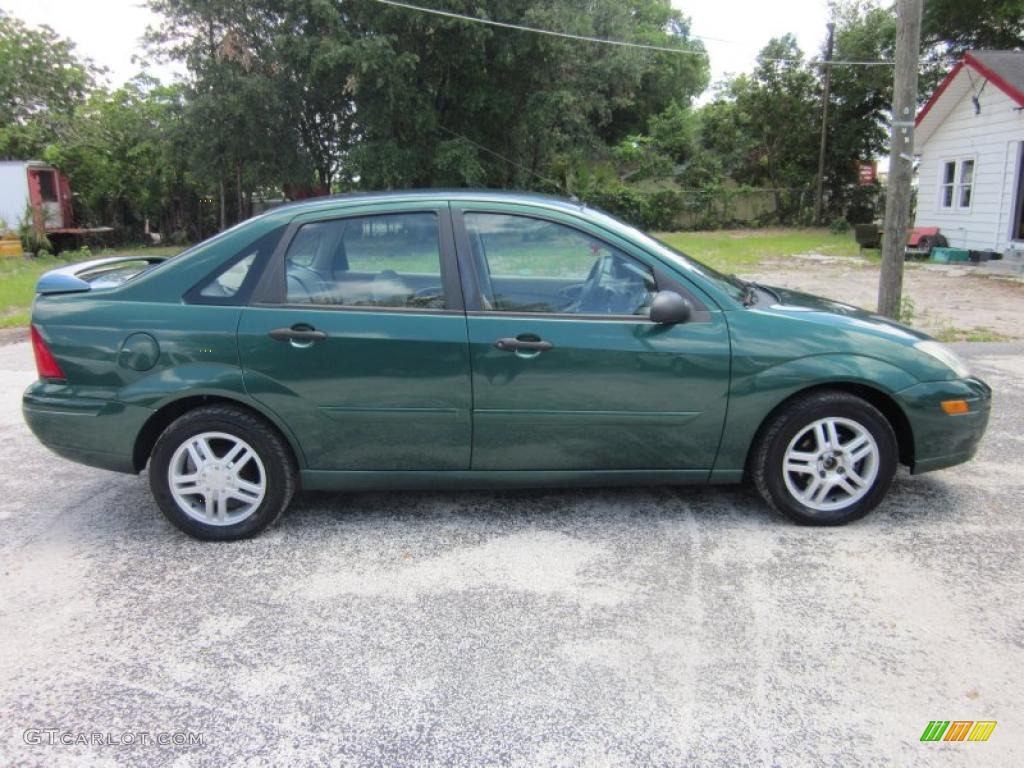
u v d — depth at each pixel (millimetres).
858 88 31328
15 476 4551
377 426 3535
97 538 3713
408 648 2781
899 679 2553
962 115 17797
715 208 33875
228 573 3348
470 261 3547
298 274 3545
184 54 24391
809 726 2344
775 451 3590
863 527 3672
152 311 3494
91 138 28891
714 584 3174
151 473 3561
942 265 16828
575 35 23750
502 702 2484
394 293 3535
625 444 3580
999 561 3326
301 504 4066
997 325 9391
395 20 22406
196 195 31656
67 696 2543
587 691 2529
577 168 33719
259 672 2658
